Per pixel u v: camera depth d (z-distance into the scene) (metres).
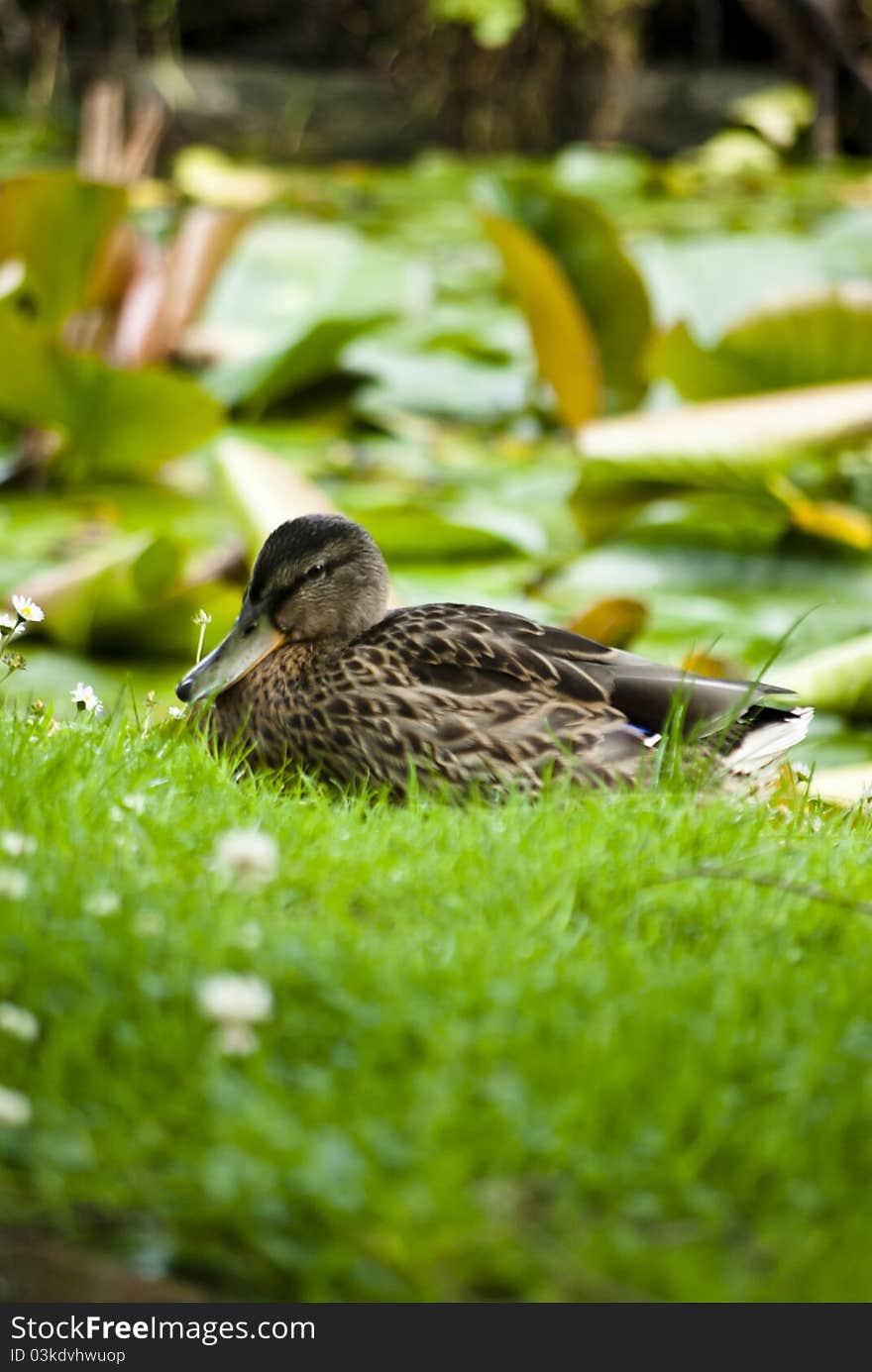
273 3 38.91
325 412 21.61
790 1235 4.54
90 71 36.72
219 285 24.94
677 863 6.76
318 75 38.25
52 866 5.96
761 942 6.14
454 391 22.41
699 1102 4.92
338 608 9.42
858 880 6.88
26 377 17.64
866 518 18.31
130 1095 4.78
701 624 14.55
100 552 13.99
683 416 16.75
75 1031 4.96
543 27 37.19
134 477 19.20
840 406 16.56
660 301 24.00
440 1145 4.68
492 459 20.44
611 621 13.09
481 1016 5.30
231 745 9.41
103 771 7.14
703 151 36.34
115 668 13.42
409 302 23.20
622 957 5.79
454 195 34.38
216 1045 4.93
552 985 5.49
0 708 8.20
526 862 6.53
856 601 15.31
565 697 8.91
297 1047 5.11
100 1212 4.57
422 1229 4.41
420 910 6.18
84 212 18.28
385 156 37.84
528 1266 4.39
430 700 8.89
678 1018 5.31
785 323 18.34
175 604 13.51
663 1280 4.38
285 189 32.09
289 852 6.49
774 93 37.25
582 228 20.17
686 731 8.81
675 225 30.95
